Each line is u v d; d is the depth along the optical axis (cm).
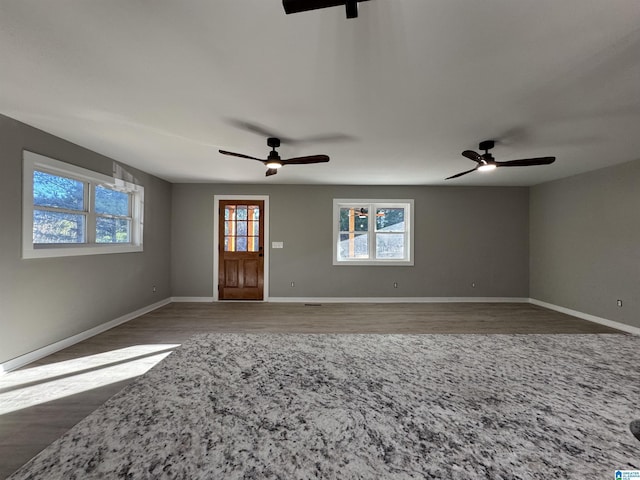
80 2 134
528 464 46
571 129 282
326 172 470
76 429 55
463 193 578
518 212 577
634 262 390
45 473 45
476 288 578
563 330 398
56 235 327
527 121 264
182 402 66
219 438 53
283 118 261
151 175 492
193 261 567
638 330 385
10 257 270
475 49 166
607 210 425
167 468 46
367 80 200
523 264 578
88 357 297
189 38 158
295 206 571
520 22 144
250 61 179
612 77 192
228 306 529
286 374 80
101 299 383
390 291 576
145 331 384
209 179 530
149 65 184
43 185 311
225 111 247
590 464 46
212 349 99
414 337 112
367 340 109
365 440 52
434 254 578
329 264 573
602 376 79
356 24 147
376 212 588
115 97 225
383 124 274
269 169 352
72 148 331
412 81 201
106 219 407
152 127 284
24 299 282
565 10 136
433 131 290
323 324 424
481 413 61
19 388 235
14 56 175
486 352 97
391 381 76
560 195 507
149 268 490
